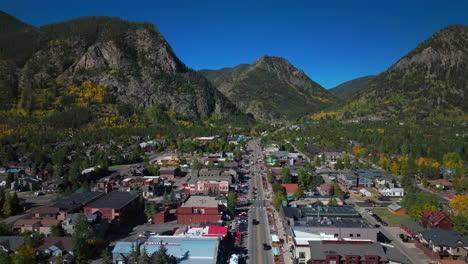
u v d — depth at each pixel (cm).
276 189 15838
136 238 10775
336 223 10619
